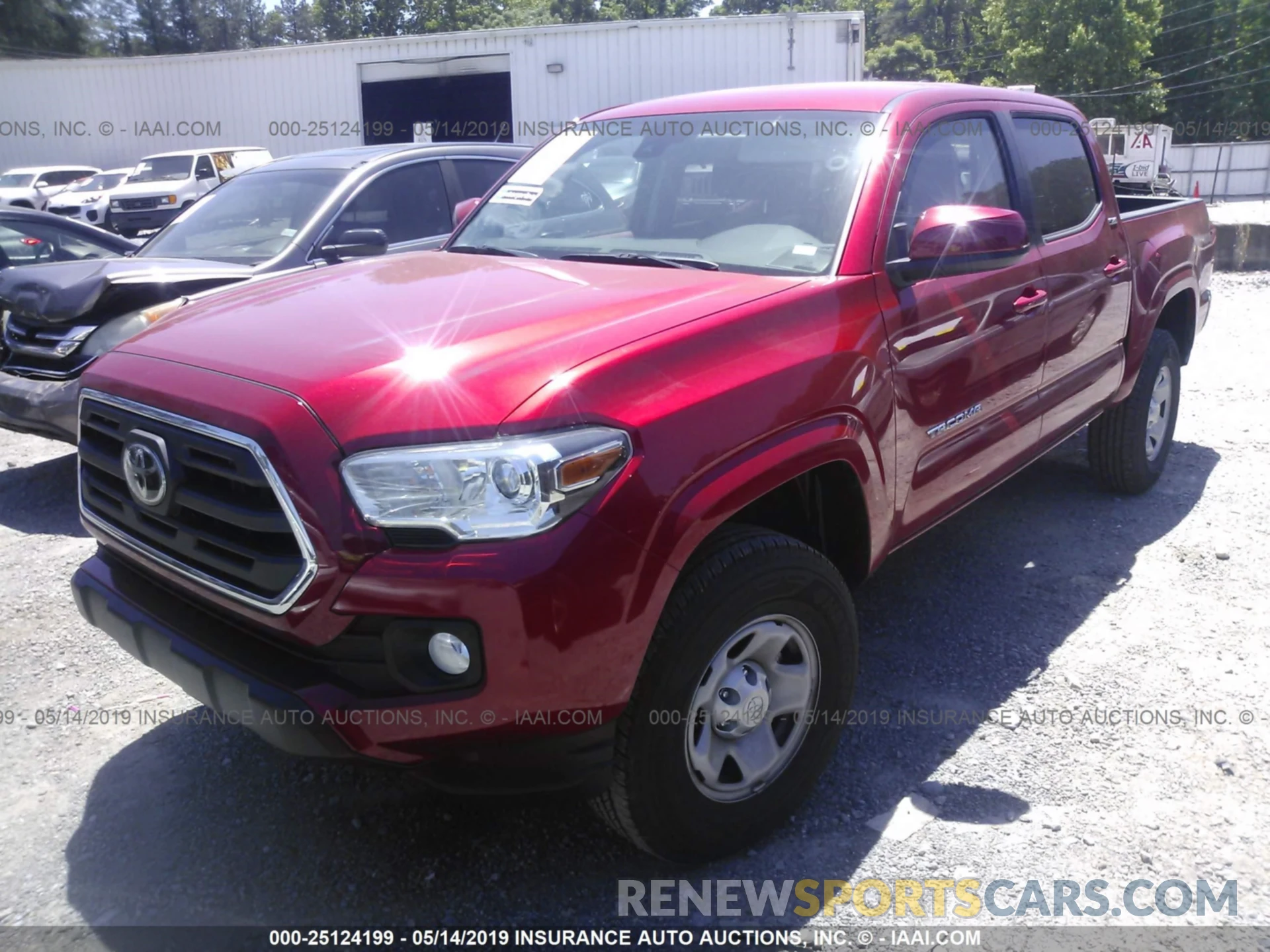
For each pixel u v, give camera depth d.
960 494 3.59
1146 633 3.88
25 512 5.43
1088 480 5.60
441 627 2.13
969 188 3.71
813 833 2.80
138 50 52.09
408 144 6.76
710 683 2.52
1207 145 36.81
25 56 45.31
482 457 2.13
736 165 3.50
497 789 2.29
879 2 92.81
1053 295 3.94
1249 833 2.77
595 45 21.22
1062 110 4.59
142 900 2.58
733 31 20.33
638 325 2.52
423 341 2.45
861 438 2.86
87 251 7.73
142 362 2.66
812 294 2.85
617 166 3.82
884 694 3.48
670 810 2.46
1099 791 2.96
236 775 3.10
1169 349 5.18
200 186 21.50
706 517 2.37
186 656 2.43
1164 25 57.44
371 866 2.70
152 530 2.55
